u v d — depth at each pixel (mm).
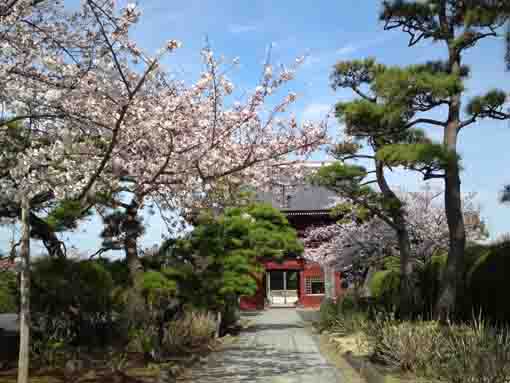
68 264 10578
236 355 14086
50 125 8273
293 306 43594
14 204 9336
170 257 12703
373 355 10836
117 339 11914
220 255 14812
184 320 14906
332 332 18891
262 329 23109
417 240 24469
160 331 12148
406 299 17922
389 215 20547
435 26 16328
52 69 7867
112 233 11992
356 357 11812
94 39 7945
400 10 15945
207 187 10008
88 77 8102
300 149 10734
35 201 8977
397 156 14305
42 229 10453
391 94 14352
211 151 9750
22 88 7824
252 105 9891
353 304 20953
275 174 11266
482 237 26578
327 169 17109
